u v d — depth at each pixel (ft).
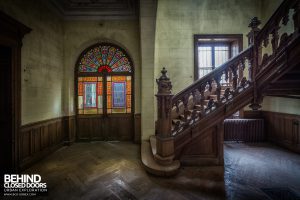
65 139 18.07
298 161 13.34
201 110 11.75
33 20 13.24
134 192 9.01
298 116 15.14
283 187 9.45
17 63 11.44
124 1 16.43
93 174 11.14
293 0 8.64
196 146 12.47
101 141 19.80
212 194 8.80
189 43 19.04
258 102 11.16
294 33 8.67
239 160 13.53
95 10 17.67
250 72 11.35
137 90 19.01
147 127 17.10
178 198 8.46
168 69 18.95
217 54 20.13
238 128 18.88
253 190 9.14
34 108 13.30
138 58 18.79
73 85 19.13
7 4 10.71
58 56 17.12
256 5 19.22
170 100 11.31
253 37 11.25
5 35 10.40
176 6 19.04
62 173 11.32
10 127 11.19
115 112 20.03
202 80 11.62
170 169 10.62
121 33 18.56
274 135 18.13
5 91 11.17
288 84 10.32
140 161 13.37
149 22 15.66
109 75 19.90
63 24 18.12
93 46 19.69
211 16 19.11
